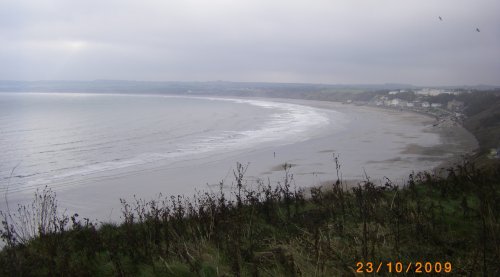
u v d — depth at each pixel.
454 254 4.57
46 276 4.74
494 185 8.41
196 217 6.52
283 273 4.39
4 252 5.62
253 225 6.27
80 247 5.88
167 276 4.53
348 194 8.08
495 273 3.89
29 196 20.91
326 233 5.46
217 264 4.69
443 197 7.60
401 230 5.30
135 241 5.65
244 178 23.31
